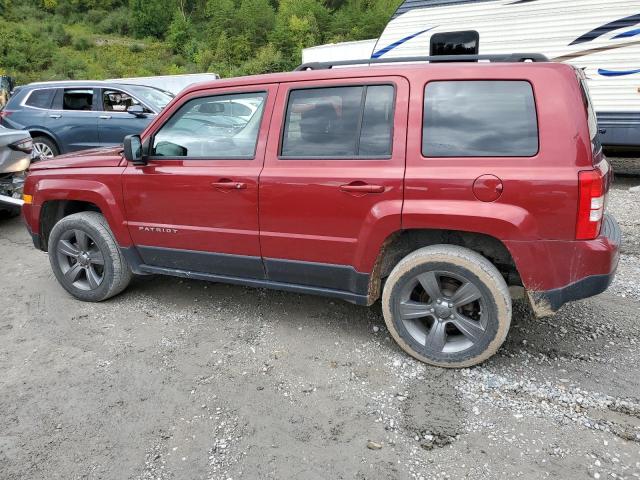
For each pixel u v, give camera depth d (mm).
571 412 2512
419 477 2148
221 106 3352
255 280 3432
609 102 7332
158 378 2947
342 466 2227
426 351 2947
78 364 3131
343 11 61000
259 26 58000
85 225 3822
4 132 6211
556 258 2568
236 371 2992
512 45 7828
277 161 3125
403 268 2883
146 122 8195
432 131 2750
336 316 3645
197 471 2232
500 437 2359
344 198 2912
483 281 2701
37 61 51906
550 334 3279
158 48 64812
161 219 3553
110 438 2459
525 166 2547
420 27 8555
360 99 2939
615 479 2088
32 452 2383
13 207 6184
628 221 5734
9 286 4457
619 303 3697
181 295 4105
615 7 7020
